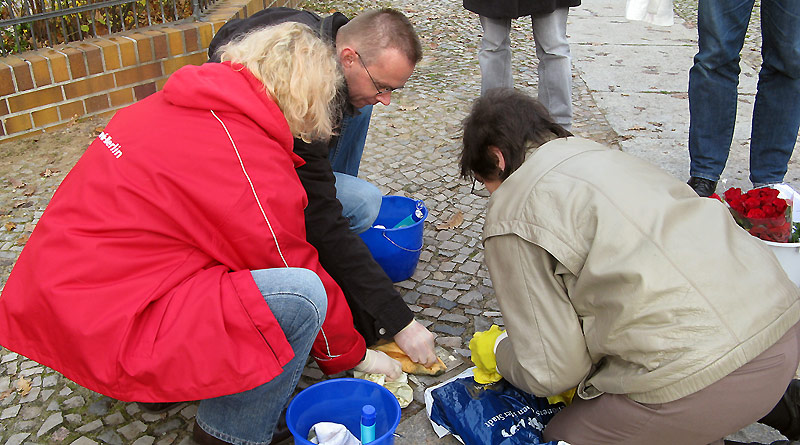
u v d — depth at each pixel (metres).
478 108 1.97
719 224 1.77
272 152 1.79
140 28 4.52
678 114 4.61
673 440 1.76
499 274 1.92
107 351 1.66
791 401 1.98
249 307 1.72
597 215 1.73
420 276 2.96
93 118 4.27
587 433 1.86
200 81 1.76
